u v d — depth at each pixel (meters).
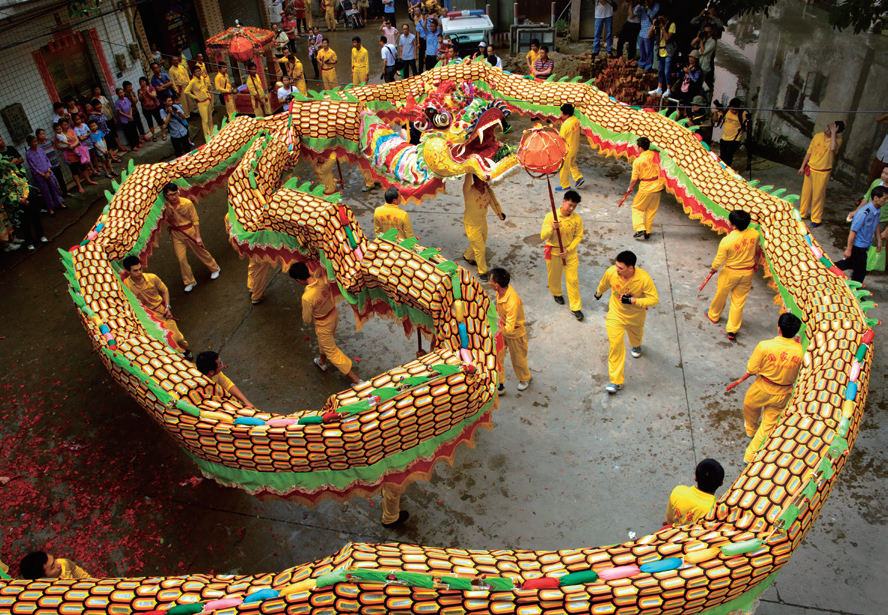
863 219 8.06
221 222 11.76
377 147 9.83
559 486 6.48
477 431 7.12
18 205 10.30
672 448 6.79
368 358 8.34
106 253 7.86
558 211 8.12
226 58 18.64
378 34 22.56
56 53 12.95
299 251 8.07
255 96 15.10
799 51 15.45
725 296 8.09
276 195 8.00
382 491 6.11
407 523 6.23
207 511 6.53
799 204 10.95
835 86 14.12
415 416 5.23
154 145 14.96
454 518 6.25
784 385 6.10
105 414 7.79
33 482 6.92
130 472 7.00
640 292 6.88
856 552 5.67
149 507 6.59
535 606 3.89
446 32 17.28
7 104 11.71
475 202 8.86
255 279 9.16
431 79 12.06
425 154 8.48
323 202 7.62
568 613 3.90
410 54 17.20
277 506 6.53
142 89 14.48
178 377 5.95
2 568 4.71
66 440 7.44
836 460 4.95
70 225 11.73
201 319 9.23
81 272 7.31
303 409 7.62
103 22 13.87
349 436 5.10
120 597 4.20
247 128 10.54
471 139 8.37
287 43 18.83
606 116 10.98
